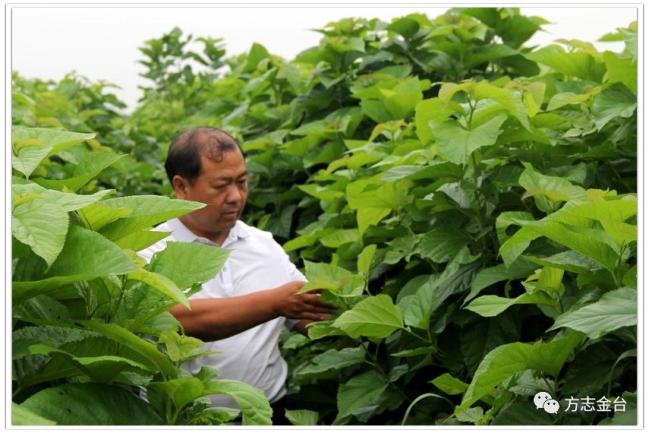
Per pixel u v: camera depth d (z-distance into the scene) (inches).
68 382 78.9
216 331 121.5
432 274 130.8
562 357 91.8
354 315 115.3
